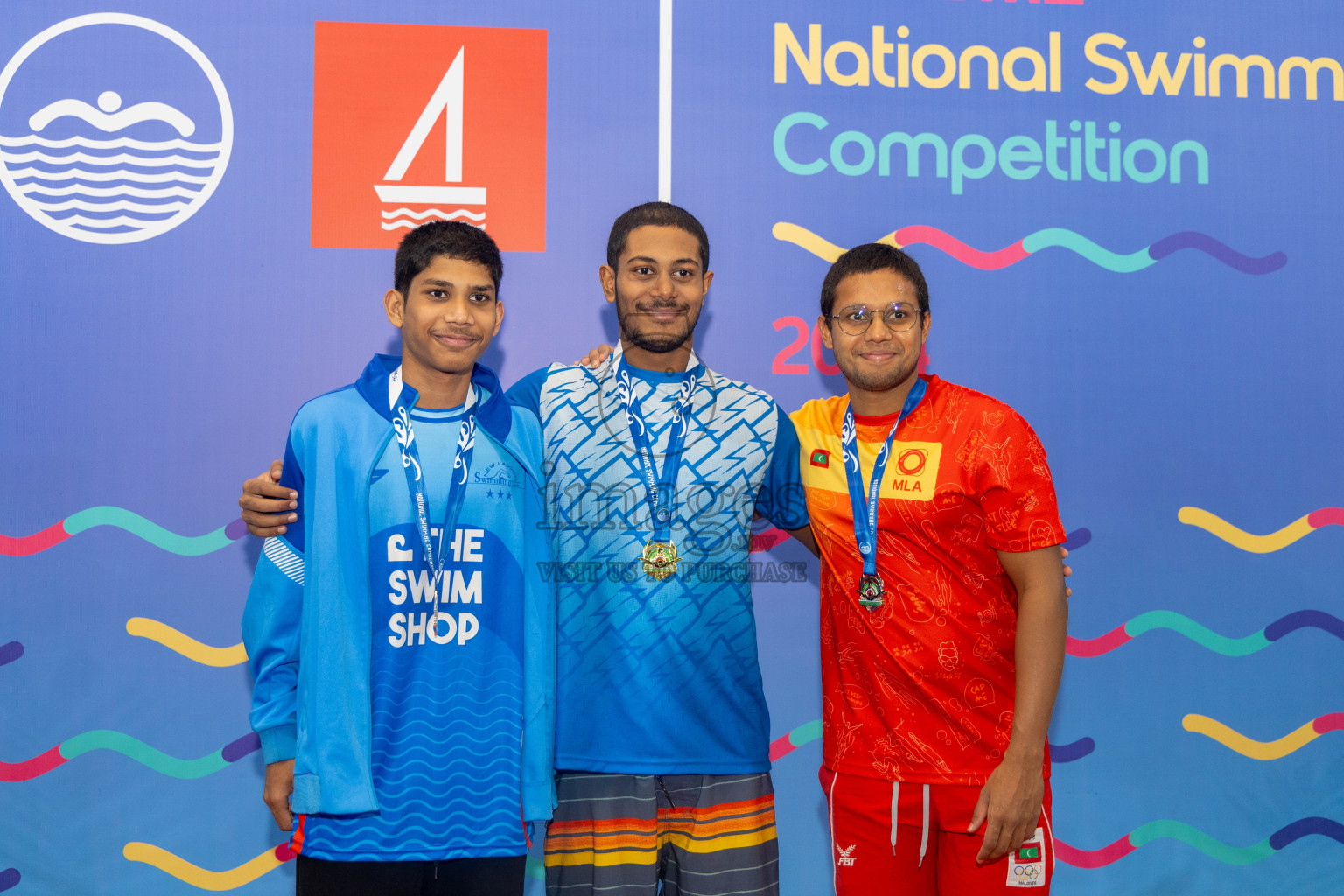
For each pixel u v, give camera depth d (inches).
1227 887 80.7
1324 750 82.0
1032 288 82.3
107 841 75.0
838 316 59.4
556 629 59.7
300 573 55.0
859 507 59.9
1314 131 84.0
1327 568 83.0
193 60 77.8
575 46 80.1
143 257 77.1
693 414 62.1
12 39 77.0
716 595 59.7
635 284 60.2
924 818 57.6
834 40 81.9
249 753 76.4
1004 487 56.2
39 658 75.2
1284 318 83.7
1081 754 80.4
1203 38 83.9
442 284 55.0
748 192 80.7
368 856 51.9
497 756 54.9
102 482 76.3
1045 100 83.1
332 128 78.3
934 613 57.4
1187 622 81.7
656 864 58.3
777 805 78.9
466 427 57.2
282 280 77.7
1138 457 82.2
